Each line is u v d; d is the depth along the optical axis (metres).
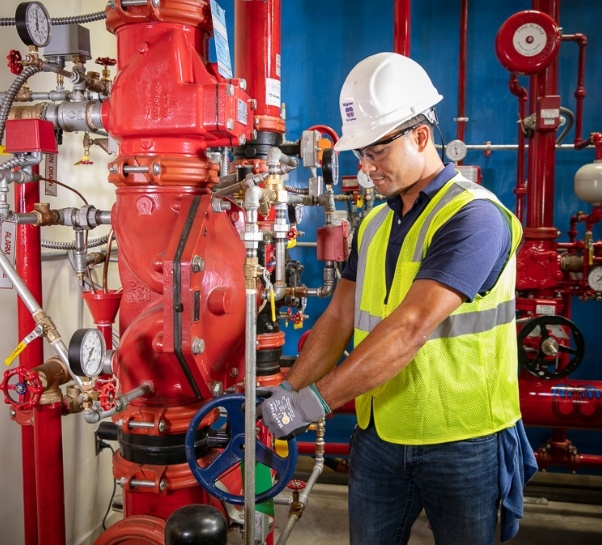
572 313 2.95
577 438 2.96
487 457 1.27
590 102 2.86
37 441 1.48
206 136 1.26
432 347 1.23
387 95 1.21
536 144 2.50
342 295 1.51
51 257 1.95
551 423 2.41
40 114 1.42
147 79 1.22
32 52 1.41
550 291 2.53
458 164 2.96
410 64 1.27
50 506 1.50
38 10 1.39
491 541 1.30
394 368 1.06
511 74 2.69
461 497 1.26
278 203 1.52
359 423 1.43
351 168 3.12
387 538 1.40
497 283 1.23
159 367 1.30
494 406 1.27
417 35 2.97
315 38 3.05
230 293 1.29
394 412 1.29
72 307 2.09
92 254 1.56
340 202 3.17
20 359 1.59
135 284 1.42
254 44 1.87
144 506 1.38
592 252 2.43
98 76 1.62
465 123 2.98
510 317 1.30
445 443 1.26
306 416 1.04
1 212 1.36
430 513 1.34
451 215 1.16
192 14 1.24
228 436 1.42
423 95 1.24
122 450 1.40
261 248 1.79
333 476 2.91
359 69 1.26
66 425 2.05
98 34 2.26
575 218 2.63
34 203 1.53
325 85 3.07
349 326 1.49
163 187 1.26
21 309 1.56
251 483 1.01
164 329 1.18
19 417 1.53
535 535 2.44
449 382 1.23
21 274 1.55
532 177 2.52
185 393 1.30
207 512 0.95
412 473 1.30
